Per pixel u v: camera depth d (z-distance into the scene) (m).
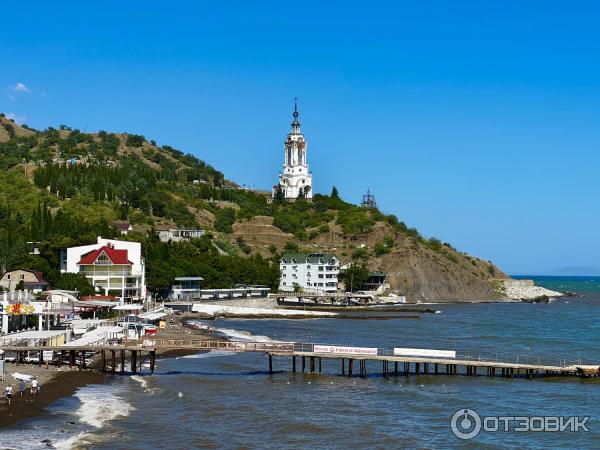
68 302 144.00
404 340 161.00
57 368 101.62
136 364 111.19
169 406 83.94
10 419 73.38
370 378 106.81
